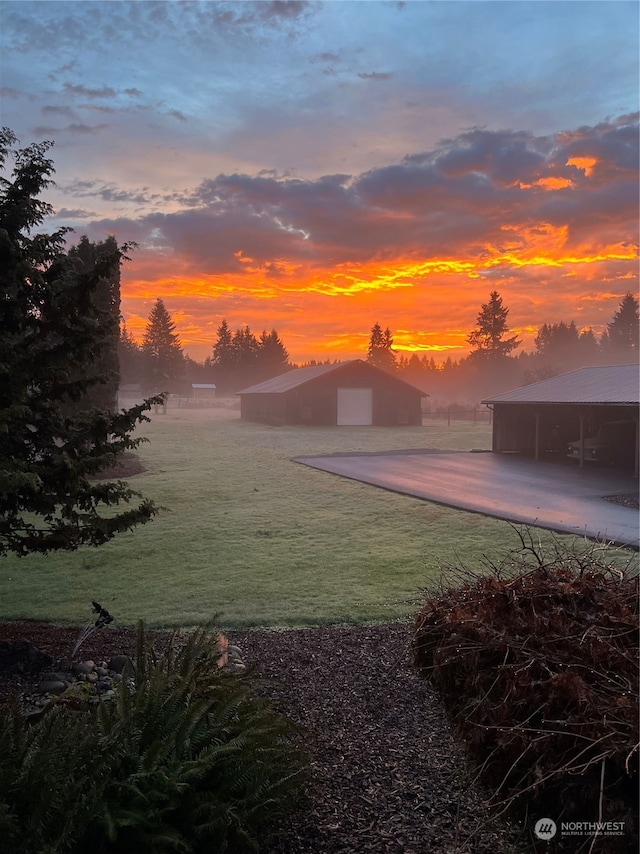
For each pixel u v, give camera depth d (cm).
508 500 1211
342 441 2564
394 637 505
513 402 1998
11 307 462
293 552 841
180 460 1917
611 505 1153
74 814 192
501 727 224
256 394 3728
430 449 2295
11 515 480
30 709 346
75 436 472
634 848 189
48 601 639
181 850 208
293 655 466
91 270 462
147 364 7900
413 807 264
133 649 470
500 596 285
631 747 190
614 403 1565
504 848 230
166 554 837
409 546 863
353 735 336
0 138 465
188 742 233
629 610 261
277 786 241
